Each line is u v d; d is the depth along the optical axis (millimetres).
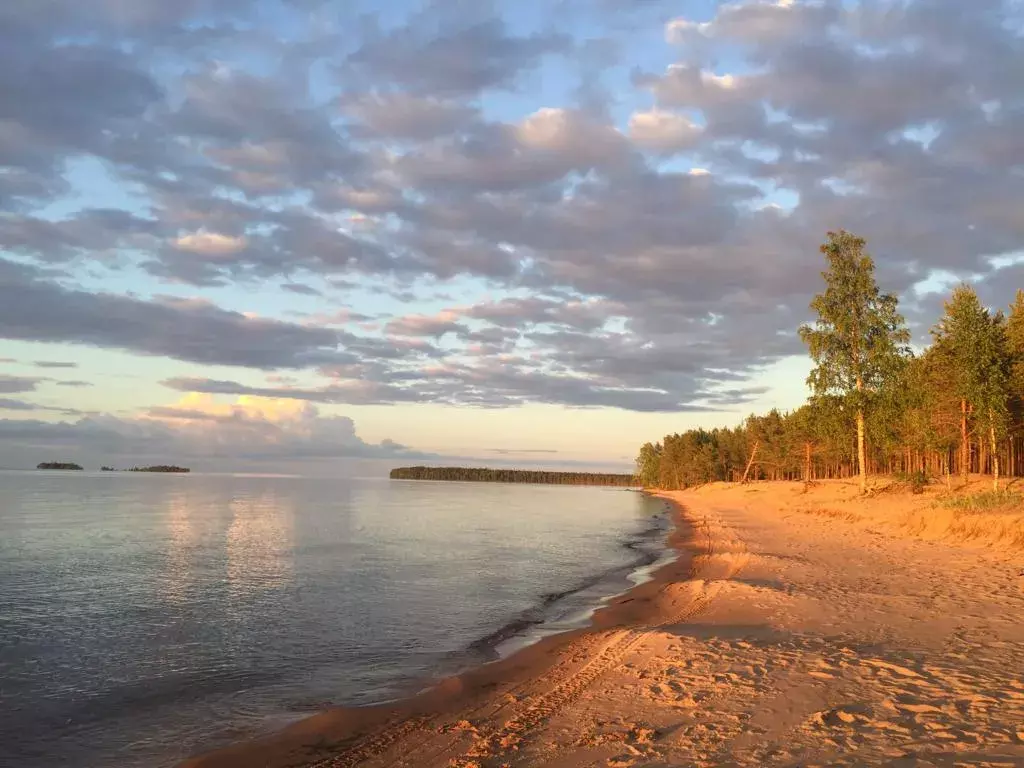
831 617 12039
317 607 16906
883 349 37156
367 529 41844
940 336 41188
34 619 15703
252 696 9945
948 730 6141
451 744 7383
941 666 8359
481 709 8680
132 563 25844
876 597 13711
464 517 55031
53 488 129125
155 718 9070
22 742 8289
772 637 10719
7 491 112562
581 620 14898
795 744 6121
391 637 13664
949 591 13914
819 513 38188
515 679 10133
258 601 17781
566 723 7551
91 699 9906
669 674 8992
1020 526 19719
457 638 13539
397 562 25781
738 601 14383
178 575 22625
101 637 13852
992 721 6305
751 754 5980
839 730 6379
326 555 28156
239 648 12859
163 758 7734
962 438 41719
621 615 14852
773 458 100375
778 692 7762
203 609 16750
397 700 9445
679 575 20938
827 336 38250
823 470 102500
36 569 24375
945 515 24562
